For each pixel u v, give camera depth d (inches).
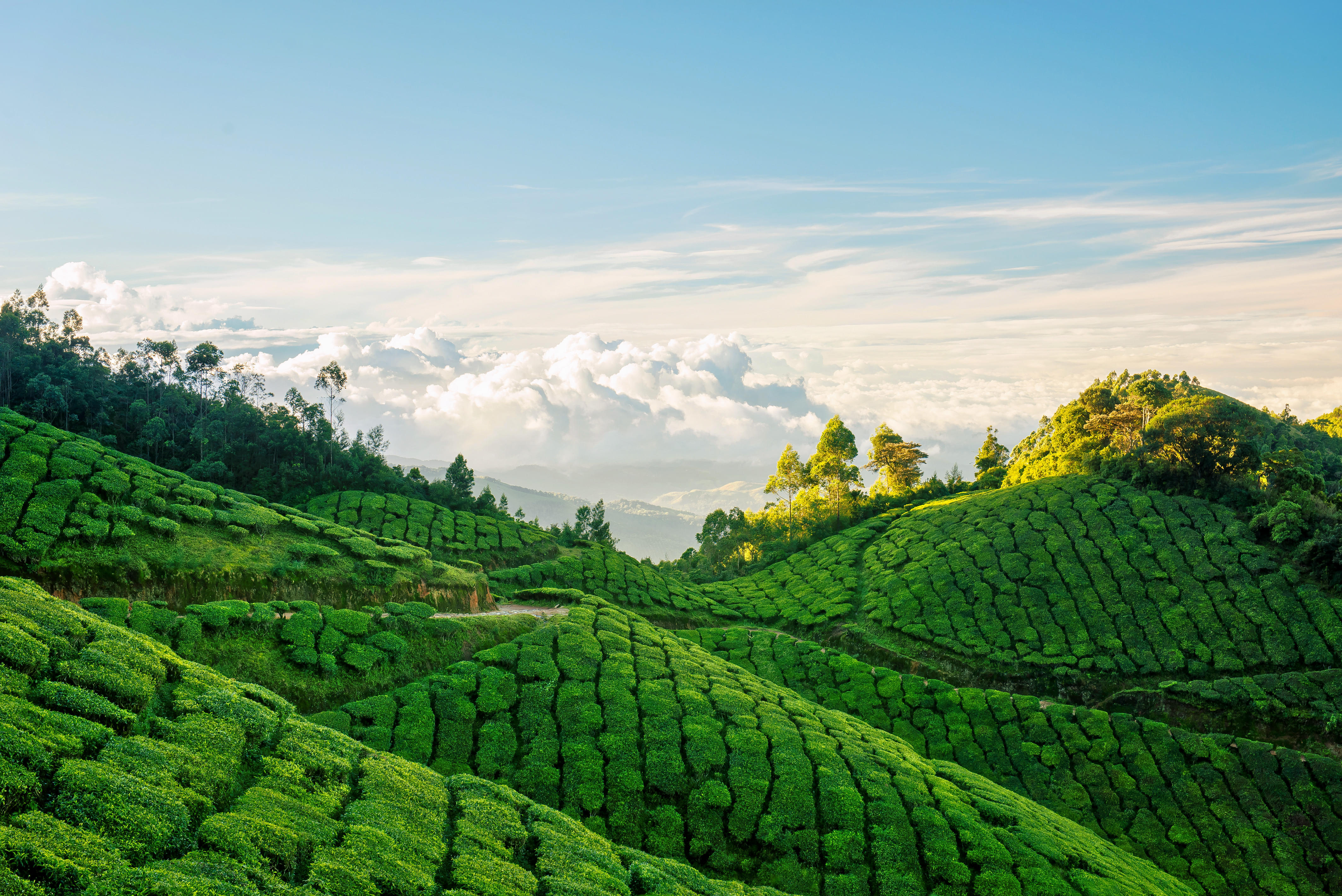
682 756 1991.9
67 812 982.4
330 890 1046.4
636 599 4042.8
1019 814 2001.7
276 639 2101.4
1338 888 2201.0
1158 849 2321.6
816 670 3240.7
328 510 4141.2
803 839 1785.2
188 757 1214.9
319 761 1389.0
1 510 2240.4
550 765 1918.1
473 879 1198.9
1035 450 6471.5
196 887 929.5
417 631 2357.3
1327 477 5433.1
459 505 4987.7
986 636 3491.6
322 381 5187.0
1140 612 3405.5
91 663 1331.2
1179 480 4222.4
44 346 5059.1
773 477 6648.6
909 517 5113.2
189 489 2780.5
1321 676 2839.6
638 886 1392.7
